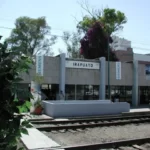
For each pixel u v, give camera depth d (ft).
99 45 138.31
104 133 39.88
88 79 96.12
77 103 67.51
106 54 138.51
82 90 95.55
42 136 30.66
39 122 49.57
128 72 106.83
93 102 75.66
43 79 79.61
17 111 8.64
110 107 71.56
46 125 47.65
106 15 161.38
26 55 9.27
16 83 8.50
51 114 63.05
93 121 55.36
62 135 37.70
